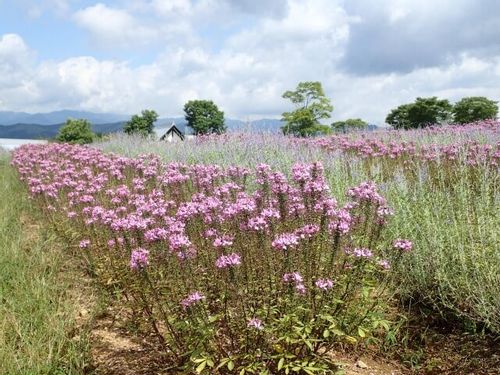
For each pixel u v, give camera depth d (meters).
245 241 4.07
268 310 3.46
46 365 3.66
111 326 4.64
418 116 40.38
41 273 5.51
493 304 4.54
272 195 4.77
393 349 4.58
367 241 4.61
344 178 7.42
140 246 4.39
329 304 3.67
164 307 4.15
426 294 5.07
